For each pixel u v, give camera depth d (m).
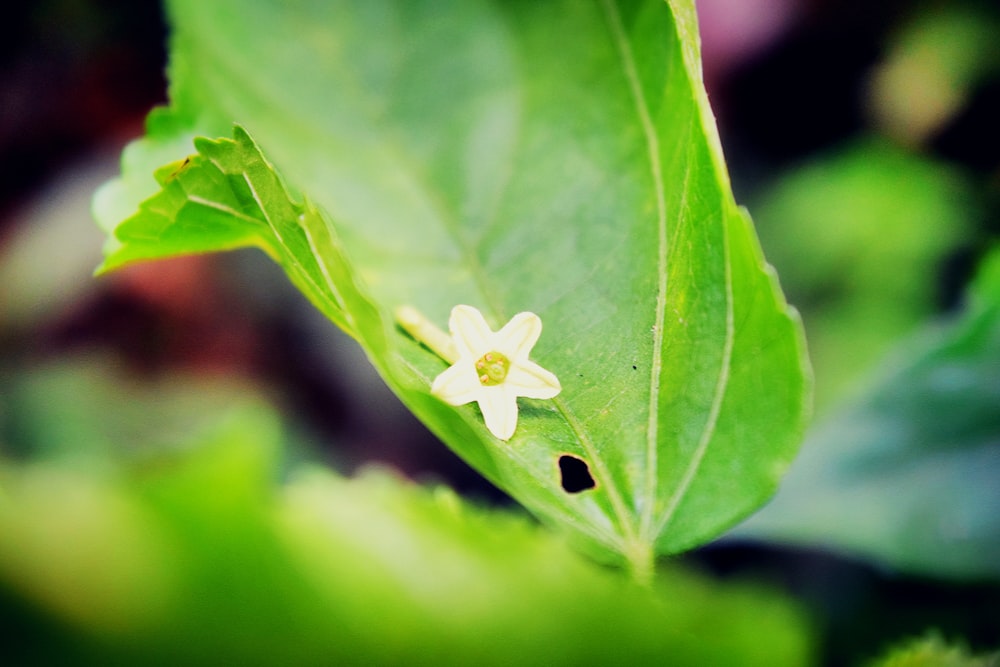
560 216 0.14
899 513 0.16
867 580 0.18
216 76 0.15
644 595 0.10
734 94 0.39
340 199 0.14
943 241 0.33
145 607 0.09
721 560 0.22
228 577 0.09
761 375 0.12
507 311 0.13
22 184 0.37
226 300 0.35
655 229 0.13
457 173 0.14
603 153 0.14
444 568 0.09
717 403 0.12
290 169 0.15
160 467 0.09
